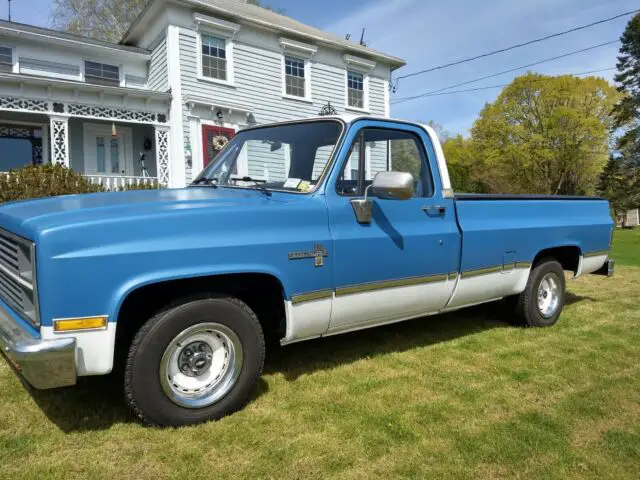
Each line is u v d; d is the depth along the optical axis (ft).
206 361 9.66
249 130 14.20
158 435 9.03
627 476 8.17
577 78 131.64
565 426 9.77
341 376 12.19
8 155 44.57
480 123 142.41
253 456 8.46
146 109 44.78
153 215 8.90
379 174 10.96
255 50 50.44
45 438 8.85
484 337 15.67
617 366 13.19
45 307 7.90
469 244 13.76
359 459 8.48
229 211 9.70
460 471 8.20
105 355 8.36
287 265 10.26
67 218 8.46
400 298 12.43
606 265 18.75
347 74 59.00
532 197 16.10
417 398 10.98
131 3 95.09
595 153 133.08
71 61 46.50
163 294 9.55
